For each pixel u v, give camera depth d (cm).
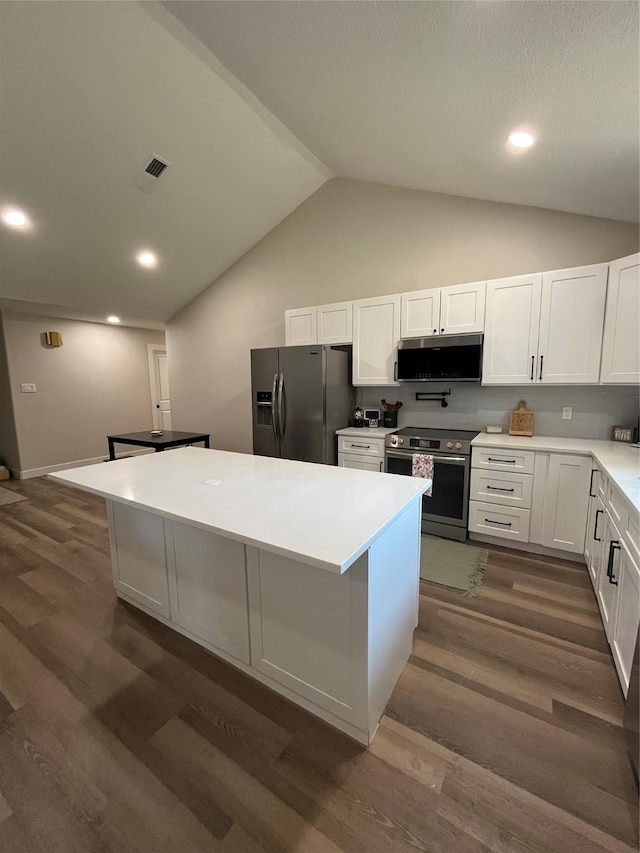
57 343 522
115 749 137
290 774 128
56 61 221
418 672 170
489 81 166
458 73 167
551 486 262
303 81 218
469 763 130
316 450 351
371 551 125
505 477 278
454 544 295
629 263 233
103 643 191
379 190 365
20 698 160
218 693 161
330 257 401
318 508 143
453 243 331
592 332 254
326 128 271
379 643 139
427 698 157
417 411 365
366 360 349
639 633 130
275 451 376
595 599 222
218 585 169
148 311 520
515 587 237
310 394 348
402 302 325
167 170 315
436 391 353
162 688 164
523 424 306
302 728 144
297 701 153
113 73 235
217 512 138
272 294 449
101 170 295
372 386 385
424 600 224
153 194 333
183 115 275
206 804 119
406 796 120
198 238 411
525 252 302
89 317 527
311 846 108
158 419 670
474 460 288
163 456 244
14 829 113
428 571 255
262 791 122
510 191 278
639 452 237
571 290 259
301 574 140
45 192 298
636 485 168
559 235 288
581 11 121
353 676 135
